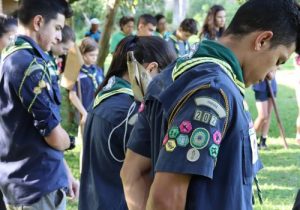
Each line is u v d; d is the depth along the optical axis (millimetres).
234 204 1606
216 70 1624
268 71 1738
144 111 1840
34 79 2629
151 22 7414
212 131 1545
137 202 1884
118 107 2365
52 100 2707
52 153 2752
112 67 2508
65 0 2896
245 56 1713
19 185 2756
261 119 6914
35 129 2711
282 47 1715
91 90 5613
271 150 6953
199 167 1532
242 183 1643
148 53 2375
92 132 2459
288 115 9305
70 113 7730
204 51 1686
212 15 7355
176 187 1558
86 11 19031
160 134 1693
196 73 1630
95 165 2447
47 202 2770
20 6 2805
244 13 1710
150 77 2209
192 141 1543
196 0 21969
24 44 2693
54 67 2875
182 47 7699
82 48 5590
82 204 2521
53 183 2764
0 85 2701
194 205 1583
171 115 1617
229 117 1584
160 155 1588
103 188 2398
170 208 1559
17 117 2689
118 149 2355
